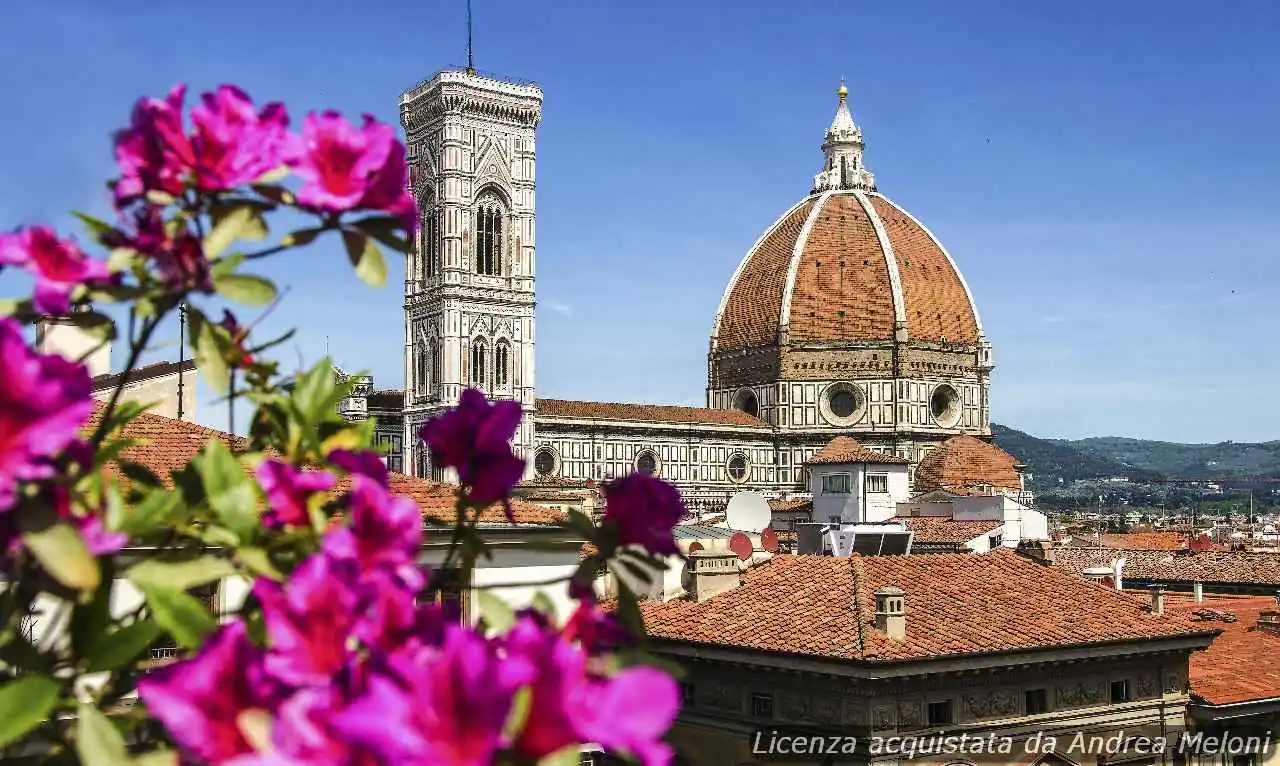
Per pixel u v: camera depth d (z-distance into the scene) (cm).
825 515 17112
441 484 1052
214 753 535
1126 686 4769
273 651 581
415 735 466
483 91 18850
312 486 736
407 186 729
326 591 572
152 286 695
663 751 516
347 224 714
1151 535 17225
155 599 647
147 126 683
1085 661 4631
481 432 822
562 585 3091
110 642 664
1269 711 4966
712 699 4644
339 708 515
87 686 762
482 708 470
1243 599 7731
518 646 524
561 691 506
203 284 693
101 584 677
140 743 739
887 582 4900
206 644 555
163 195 684
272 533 746
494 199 19075
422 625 607
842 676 4188
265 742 530
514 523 855
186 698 541
